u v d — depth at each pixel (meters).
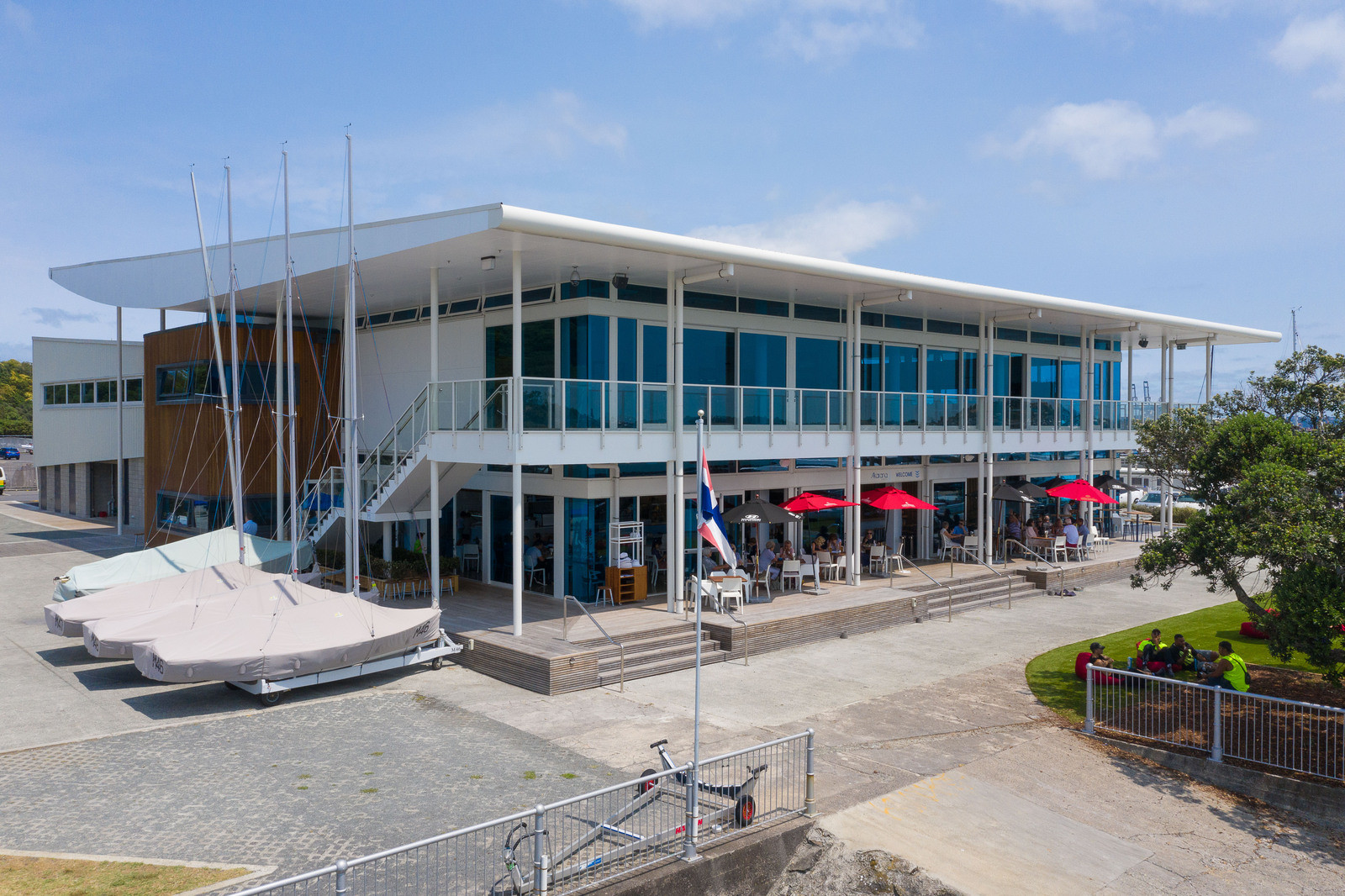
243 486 27.59
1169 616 23.67
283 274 21.55
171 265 25.84
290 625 16.02
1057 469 34.28
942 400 26.38
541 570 22.95
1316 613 12.22
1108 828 11.65
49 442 44.16
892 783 12.33
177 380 30.06
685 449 20.48
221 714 14.72
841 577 25.84
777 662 18.75
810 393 23.16
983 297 24.31
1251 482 13.59
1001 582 26.16
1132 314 29.08
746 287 22.88
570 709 15.24
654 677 17.52
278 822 10.55
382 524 27.28
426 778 11.99
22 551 32.09
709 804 10.80
